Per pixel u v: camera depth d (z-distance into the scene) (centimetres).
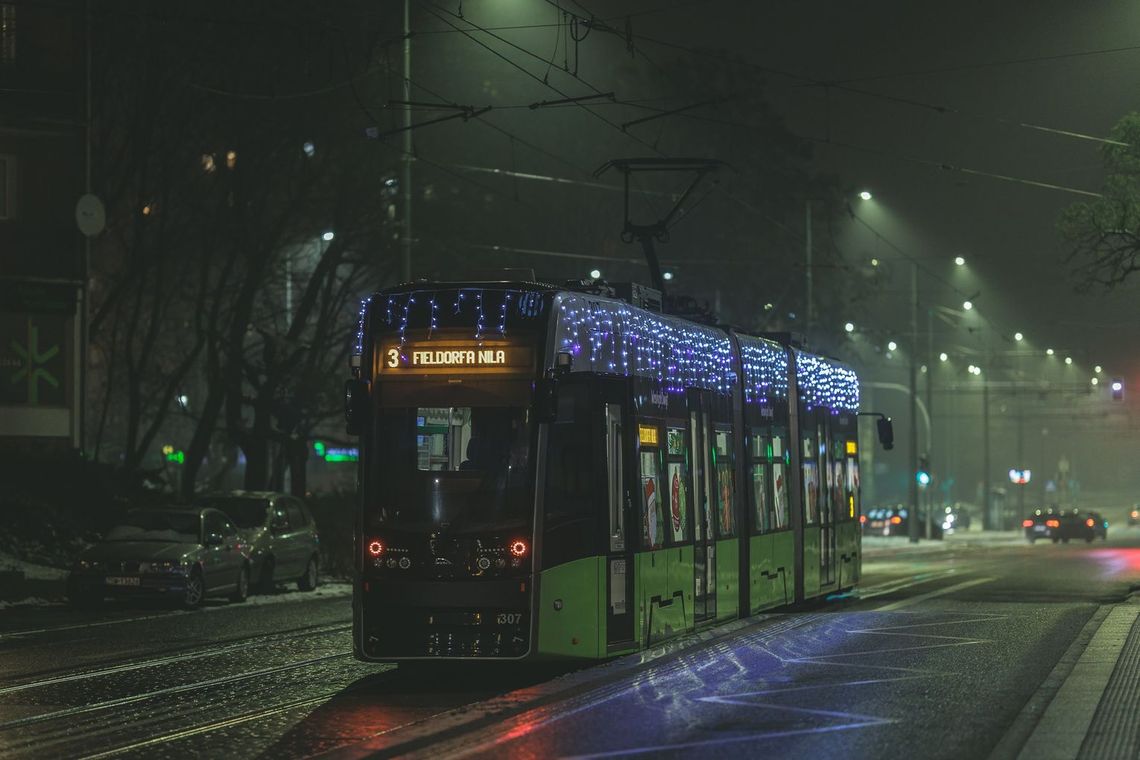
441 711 1414
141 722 1349
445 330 1627
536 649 1545
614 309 1769
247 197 4334
